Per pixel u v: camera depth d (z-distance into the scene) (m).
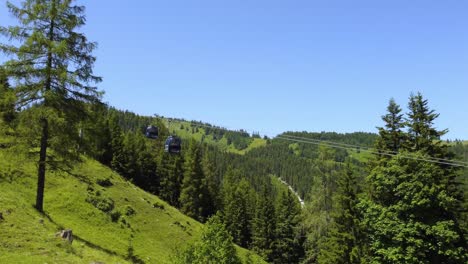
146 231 56.12
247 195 112.75
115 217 52.31
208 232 28.92
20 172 42.47
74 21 31.70
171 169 102.88
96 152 33.91
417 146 33.53
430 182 29.30
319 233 57.47
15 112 30.92
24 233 24.59
